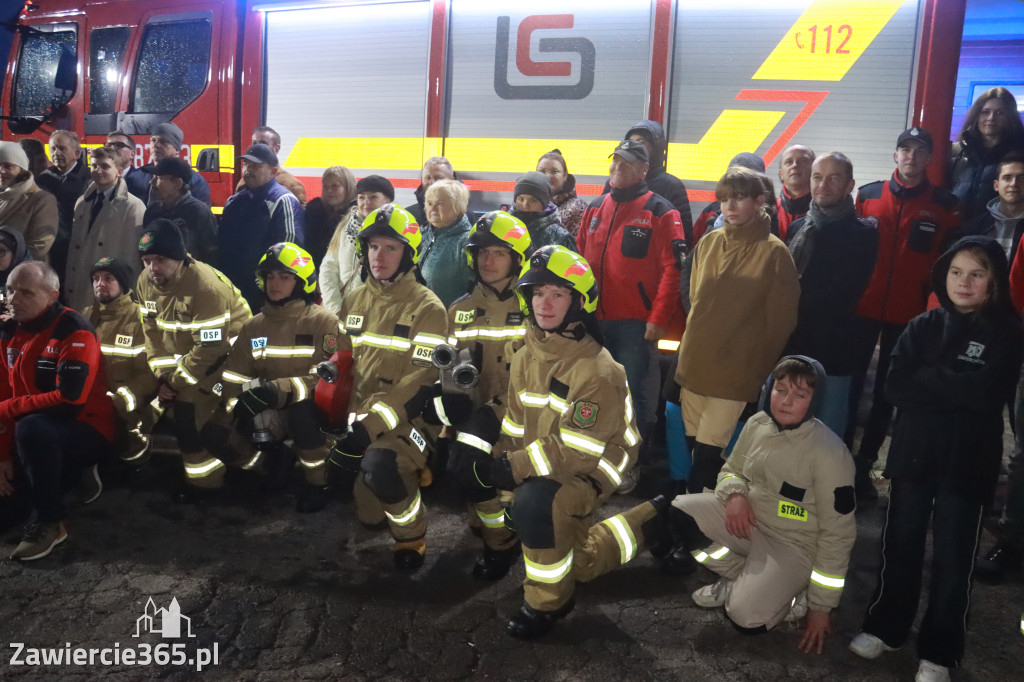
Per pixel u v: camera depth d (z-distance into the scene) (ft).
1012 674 8.72
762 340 10.80
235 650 8.75
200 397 12.40
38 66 22.82
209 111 19.90
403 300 10.70
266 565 10.71
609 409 8.89
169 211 16.02
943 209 13.05
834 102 14.38
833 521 8.73
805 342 11.74
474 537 11.77
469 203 17.12
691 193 15.38
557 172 15.24
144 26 20.76
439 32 17.06
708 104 15.15
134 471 13.50
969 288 8.07
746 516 9.26
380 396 10.52
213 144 19.95
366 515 11.05
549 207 13.28
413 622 9.42
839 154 11.32
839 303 11.55
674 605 10.01
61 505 10.91
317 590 10.10
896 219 13.32
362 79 18.13
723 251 10.94
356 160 18.37
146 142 20.75
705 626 9.53
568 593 9.17
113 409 12.16
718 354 10.84
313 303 12.77
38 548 10.59
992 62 26.40
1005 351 7.90
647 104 15.46
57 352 11.29
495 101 16.75
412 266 10.87
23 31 22.68
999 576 10.83
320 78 18.65
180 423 12.38
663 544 10.25
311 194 19.04
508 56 16.55
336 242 15.20
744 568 9.38
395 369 10.70
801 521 9.12
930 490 8.52
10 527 11.59
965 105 26.96
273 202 15.97
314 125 18.83
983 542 11.96
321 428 11.46
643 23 15.46
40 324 11.40
